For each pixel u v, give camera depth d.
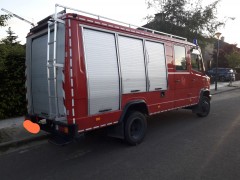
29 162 5.33
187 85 8.30
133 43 6.16
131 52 6.08
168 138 6.77
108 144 6.35
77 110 4.84
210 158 5.23
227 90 20.33
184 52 8.18
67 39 4.75
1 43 9.22
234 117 9.45
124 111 5.86
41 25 5.34
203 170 4.64
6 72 8.82
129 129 6.01
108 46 5.50
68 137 4.88
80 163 5.18
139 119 6.26
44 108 5.70
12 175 4.71
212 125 8.18
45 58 5.55
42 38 5.64
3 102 8.90
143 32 6.47
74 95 4.78
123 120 5.98
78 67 4.84
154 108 6.82
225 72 30.30
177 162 5.04
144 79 6.45
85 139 6.80
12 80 9.00
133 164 5.01
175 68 7.69
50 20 4.88
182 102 8.06
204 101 9.41
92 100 5.11
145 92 6.49
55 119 4.95
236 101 13.97
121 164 5.04
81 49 4.91
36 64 5.90
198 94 9.02
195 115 9.88
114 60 5.61
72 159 5.43
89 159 5.38
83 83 4.92
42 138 6.99
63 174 4.68
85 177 4.51
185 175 4.45
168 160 5.16
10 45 9.65
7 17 6.93
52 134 5.31
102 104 5.34
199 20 18.77
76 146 6.27
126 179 4.36
